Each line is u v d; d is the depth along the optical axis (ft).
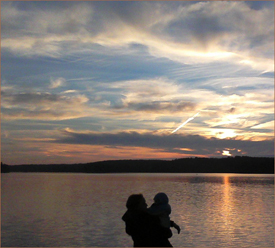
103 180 307.99
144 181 283.59
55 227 59.77
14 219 69.21
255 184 231.09
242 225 61.00
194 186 206.49
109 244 47.62
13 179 335.26
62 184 233.55
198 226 60.29
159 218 21.27
